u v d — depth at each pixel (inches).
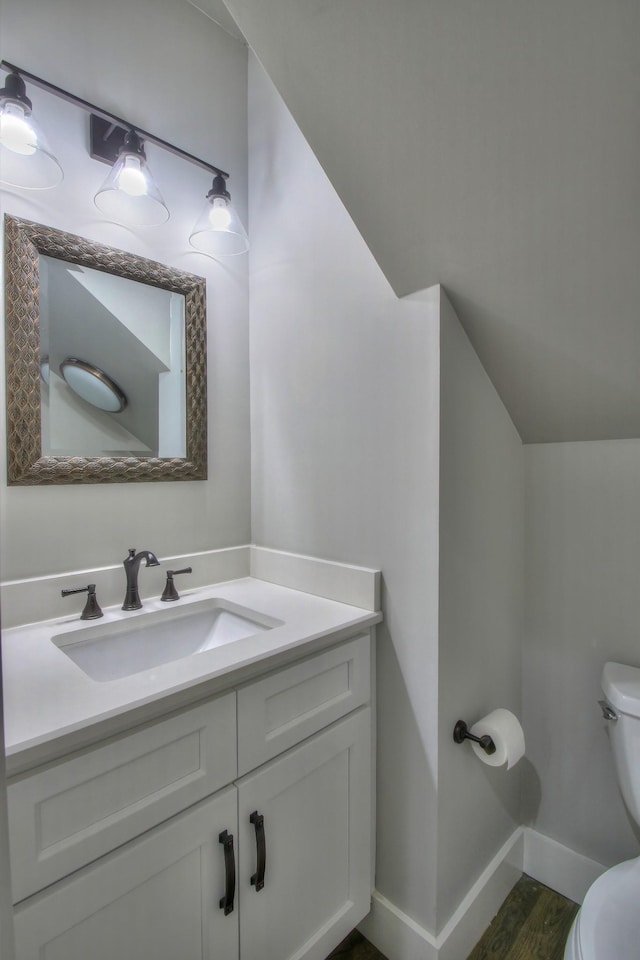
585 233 35.4
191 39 59.2
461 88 30.8
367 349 50.1
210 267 61.0
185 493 59.0
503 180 34.7
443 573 44.9
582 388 47.2
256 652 38.2
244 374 65.0
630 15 25.2
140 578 53.7
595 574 53.6
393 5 28.5
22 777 26.2
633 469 50.8
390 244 43.3
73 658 44.3
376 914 50.0
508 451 55.1
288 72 34.2
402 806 47.9
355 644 46.9
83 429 49.9
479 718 51.1
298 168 57.5
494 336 46.5
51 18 47.3
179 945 33.2
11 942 14.8
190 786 33.6
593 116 29.5
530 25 27.1
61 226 48.0
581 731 55.0
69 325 48.7
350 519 52.4
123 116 52.9
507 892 55.8
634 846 51.6
